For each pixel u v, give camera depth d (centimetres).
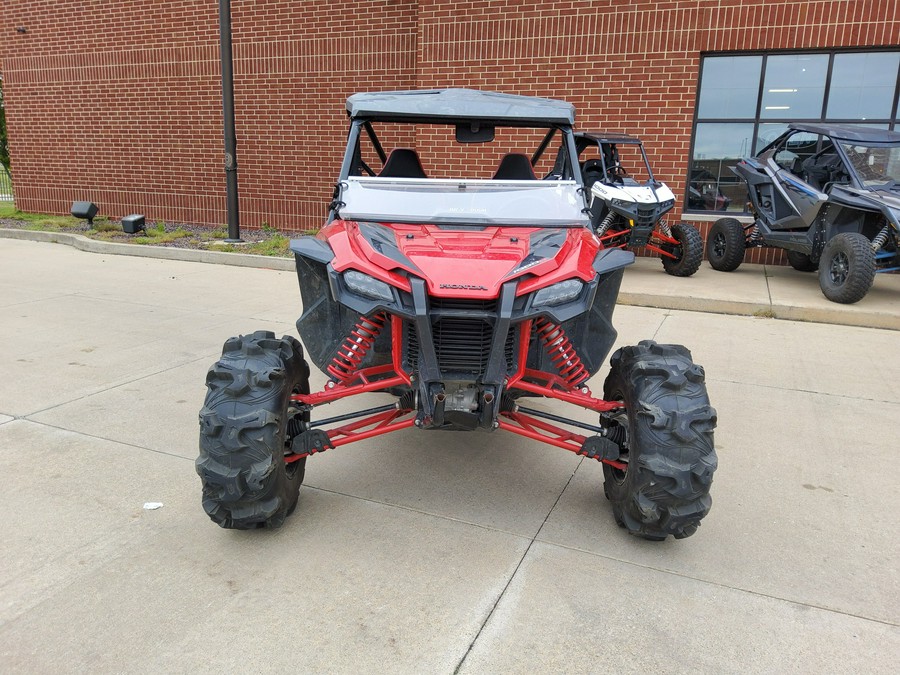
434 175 1054
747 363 587
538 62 1052
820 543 312
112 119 1406
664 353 308
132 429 418
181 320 691
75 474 358
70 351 576
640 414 286
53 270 956
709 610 262
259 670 225
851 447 419
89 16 1373
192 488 347
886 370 573
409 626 249
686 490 277
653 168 1034
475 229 353
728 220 958
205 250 1071
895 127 951
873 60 939
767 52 970
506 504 344
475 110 402
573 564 291
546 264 306
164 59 1321
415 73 1146
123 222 1201
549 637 245
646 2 986
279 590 267
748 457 404
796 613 262
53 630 241
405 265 299
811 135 927
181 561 285
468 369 301
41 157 1515
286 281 913
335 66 1191
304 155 1250
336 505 338
